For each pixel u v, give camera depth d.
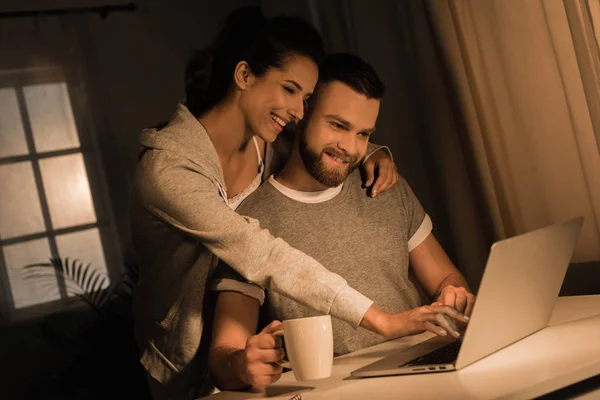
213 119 1.61
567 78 2.09
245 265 1.35
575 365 0.98
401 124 2.66
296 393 1.14
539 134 2.20
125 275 3.64
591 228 2.12
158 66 3.65
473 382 0.99
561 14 2.07
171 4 3.65
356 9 2.75
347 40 2.87
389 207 1.73
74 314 3.61
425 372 1.11
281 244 1.35
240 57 1.57
